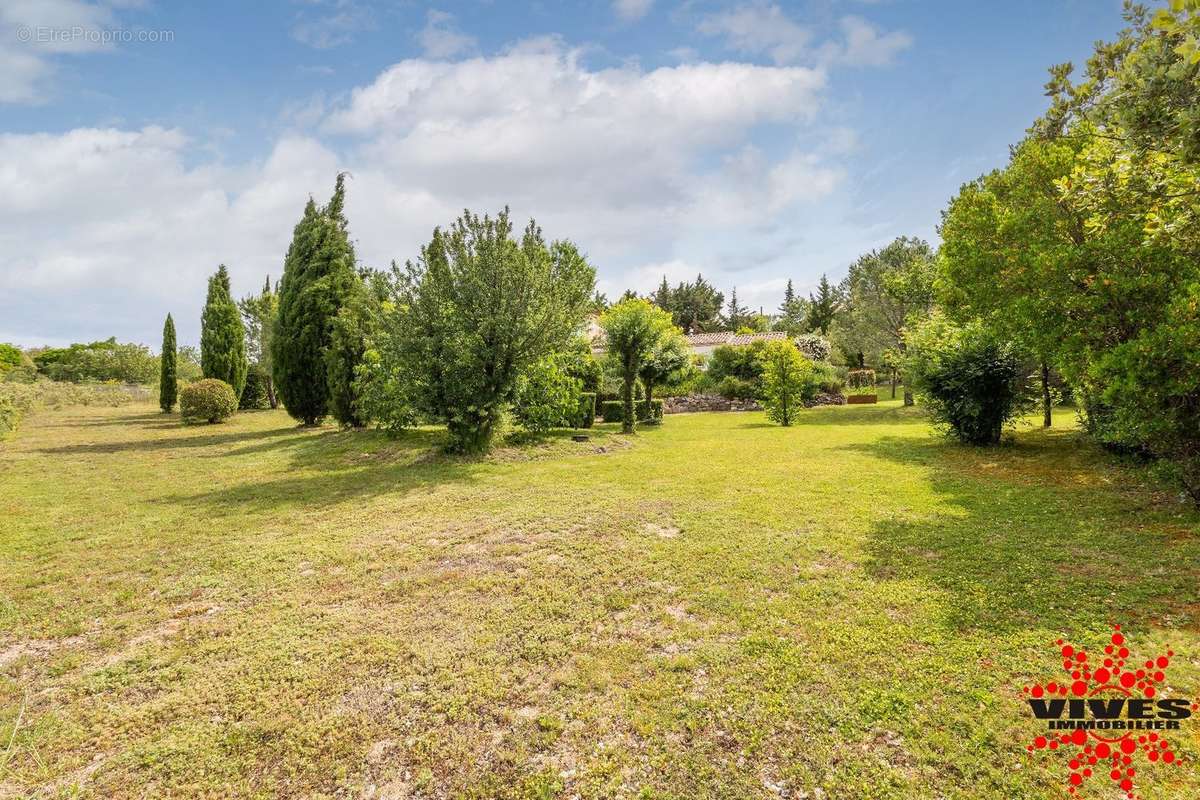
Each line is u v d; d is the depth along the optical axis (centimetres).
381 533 611
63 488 871
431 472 977
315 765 249
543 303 1095
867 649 332
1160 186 502
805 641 345
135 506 749
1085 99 561
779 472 907
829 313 4678
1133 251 562
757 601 407
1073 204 654
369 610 413
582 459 1102
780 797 221
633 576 464
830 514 635
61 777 245
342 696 302
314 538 596
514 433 1393
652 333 1556
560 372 1382
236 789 236
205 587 464
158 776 245
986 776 228
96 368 4016
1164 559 452
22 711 264
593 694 298
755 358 2669
